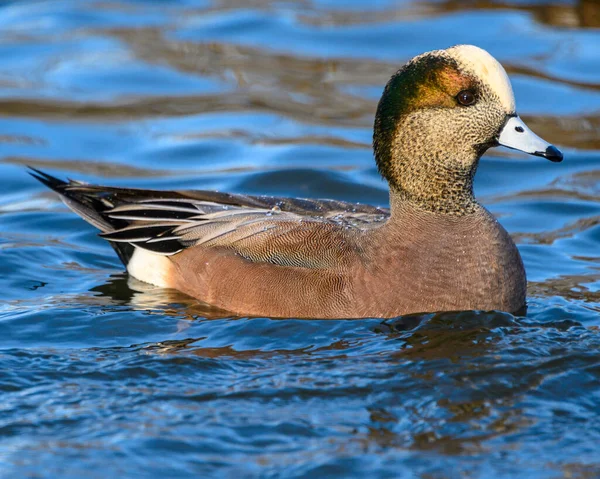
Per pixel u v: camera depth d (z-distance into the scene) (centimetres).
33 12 2823
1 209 1702
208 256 1266
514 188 1822
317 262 1202
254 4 2905
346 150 1975
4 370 1051
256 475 852
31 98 2222
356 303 1173
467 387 1002
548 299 1288
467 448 895
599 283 1370
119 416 951
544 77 2284
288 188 1778
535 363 1052
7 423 937
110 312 1240
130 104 2216
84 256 1483
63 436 912
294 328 1161
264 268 1220
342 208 1330
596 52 2409
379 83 2298
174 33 2644
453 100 1165
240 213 1284
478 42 2492
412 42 2525
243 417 948
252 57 2477
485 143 1181
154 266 1336
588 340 1117
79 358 1091
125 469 860
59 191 1419
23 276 1392
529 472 856
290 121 2128
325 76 2355
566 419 947
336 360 1074
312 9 2842
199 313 1238
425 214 1188
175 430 923
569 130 2033
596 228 1600
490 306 1178
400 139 1188
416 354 1078
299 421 939
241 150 1978
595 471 857
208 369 1059
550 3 2770
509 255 1195
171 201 1327
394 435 917
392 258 1171
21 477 847
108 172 1878
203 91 2289
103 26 2705
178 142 2016
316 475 852
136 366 1062
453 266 1166
